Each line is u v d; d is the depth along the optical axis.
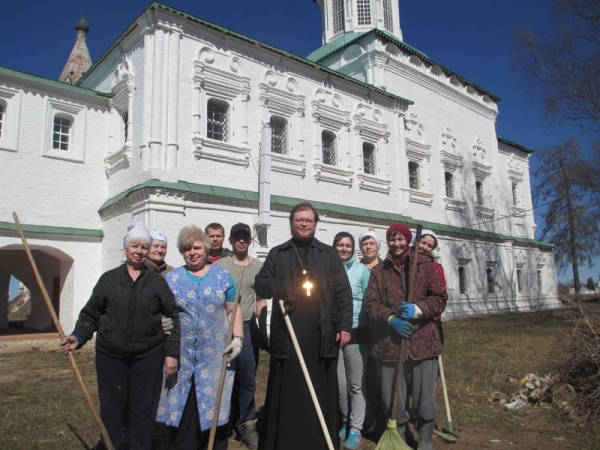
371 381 5.56
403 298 4.55
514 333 15.52
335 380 4.22
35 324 18.30
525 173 33.16
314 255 4.38
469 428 5.54
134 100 14.59
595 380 6.12
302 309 4.16
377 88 20.36
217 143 14.77
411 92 23.98
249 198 15.00
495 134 29.89
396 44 23.36
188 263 4.34
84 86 18.48
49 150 14.74
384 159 20.53
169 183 13.45
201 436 4.09
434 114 25.28
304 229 4.32
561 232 29.20
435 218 23.81
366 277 5.37
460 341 13.28
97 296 3.98
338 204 18.30
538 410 6.21
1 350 12.78
